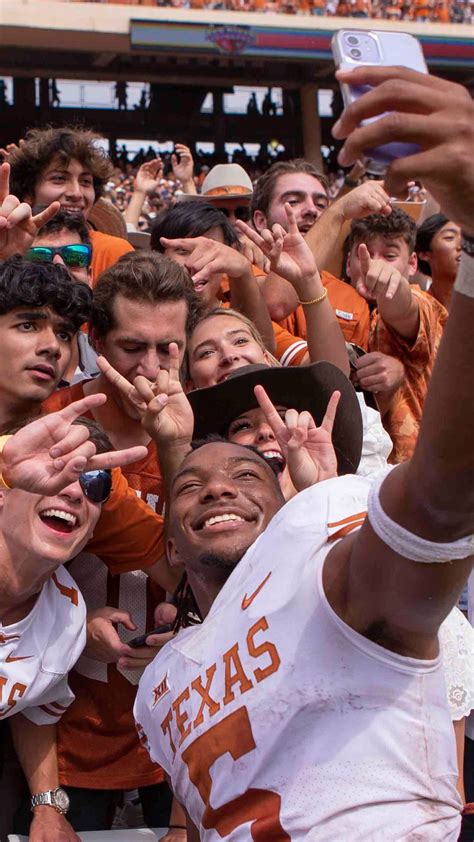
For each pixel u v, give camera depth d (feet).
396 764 4.73
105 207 14.56
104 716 8.45
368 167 3.36
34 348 8.22
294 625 4.84
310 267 10.07
